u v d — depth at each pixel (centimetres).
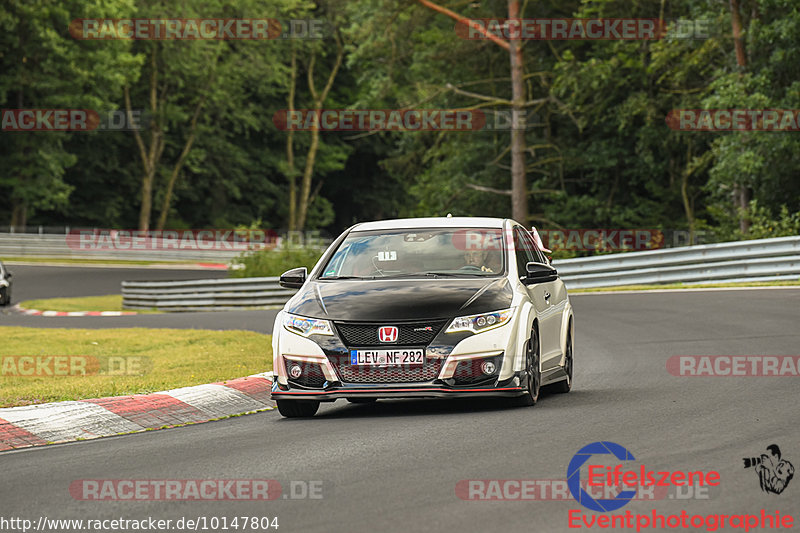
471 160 17400
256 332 7419
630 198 16688
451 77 17750
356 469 2609
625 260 10375
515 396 3594
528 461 2623
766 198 11994
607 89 15075
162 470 2702
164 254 19625
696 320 6888
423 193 18388
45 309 11406
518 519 2078
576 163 16288
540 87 16925
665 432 2988
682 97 14750
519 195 15825
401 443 2966
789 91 11488
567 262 10694
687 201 15400
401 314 3531
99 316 9844
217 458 2850
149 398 3891
